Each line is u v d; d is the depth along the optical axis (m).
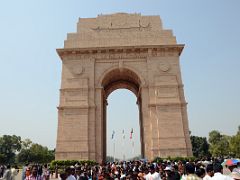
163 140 54.00
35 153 186.25
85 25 63.91
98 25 63.50
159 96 57.16
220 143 164.62
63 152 53.72
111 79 66.81
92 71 59.50
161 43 60.97
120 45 60.88
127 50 60.28
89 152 54.19
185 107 56.72
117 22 63.56
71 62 60.03
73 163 50.66
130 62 60.16
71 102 57.22
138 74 59.38
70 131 55.22
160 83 58.12
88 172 24.41
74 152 53.66
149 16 64.25
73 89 58.09
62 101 57.34
